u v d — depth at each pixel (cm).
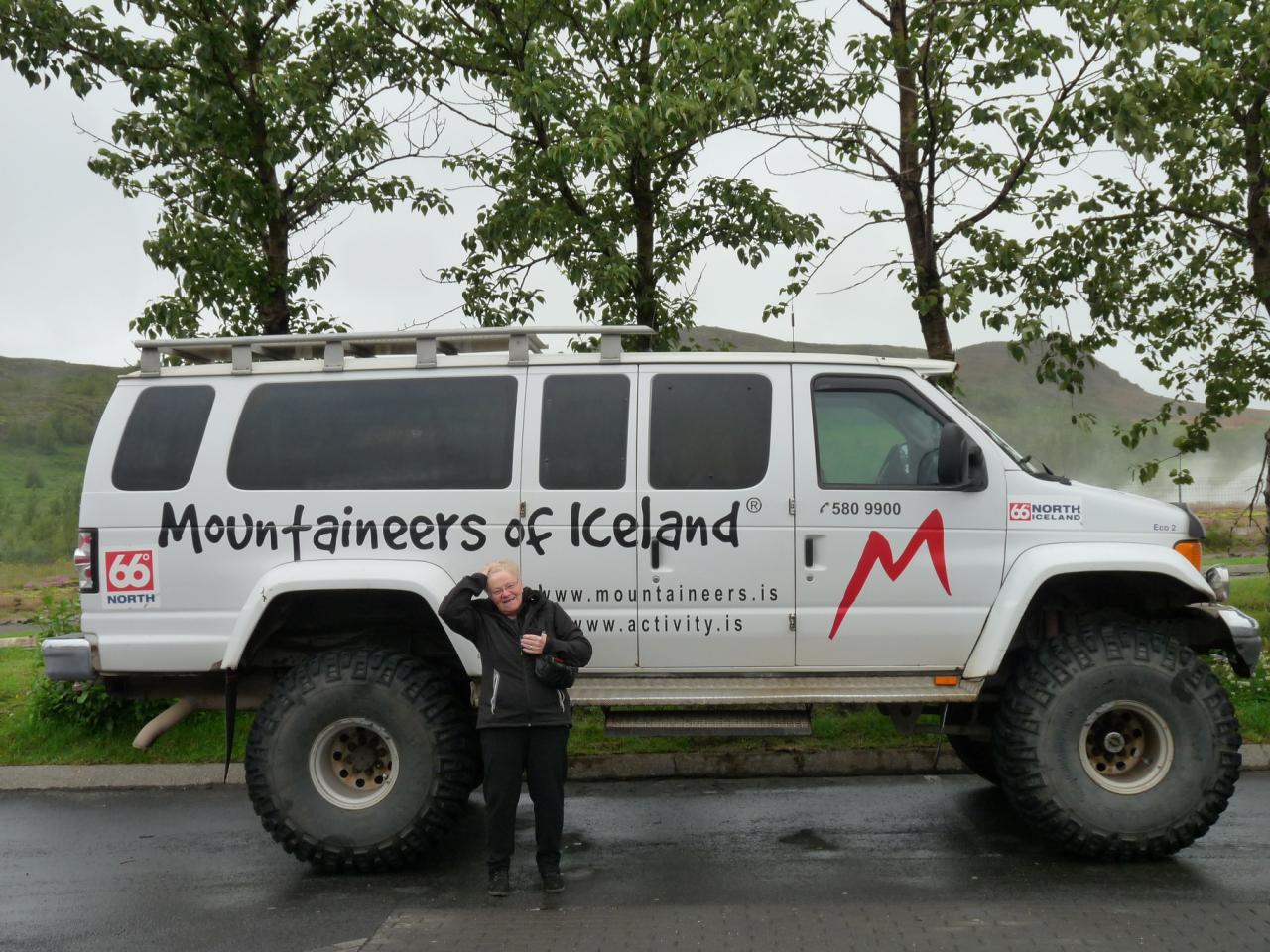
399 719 584
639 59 961
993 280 928
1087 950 455
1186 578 596
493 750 543
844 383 626
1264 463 1171
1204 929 479
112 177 953
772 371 624
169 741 821
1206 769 578
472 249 1009
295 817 580
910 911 508
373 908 536
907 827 657
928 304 890
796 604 606
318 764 588
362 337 627
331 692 585
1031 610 646
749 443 614
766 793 738
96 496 616
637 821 679
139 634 610
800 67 964
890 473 620
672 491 609
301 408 625
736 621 606
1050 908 511
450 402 624
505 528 609
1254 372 1152
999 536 610
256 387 627
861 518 609
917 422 627
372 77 970
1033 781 580
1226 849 608
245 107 913
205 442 619
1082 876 563
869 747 788
